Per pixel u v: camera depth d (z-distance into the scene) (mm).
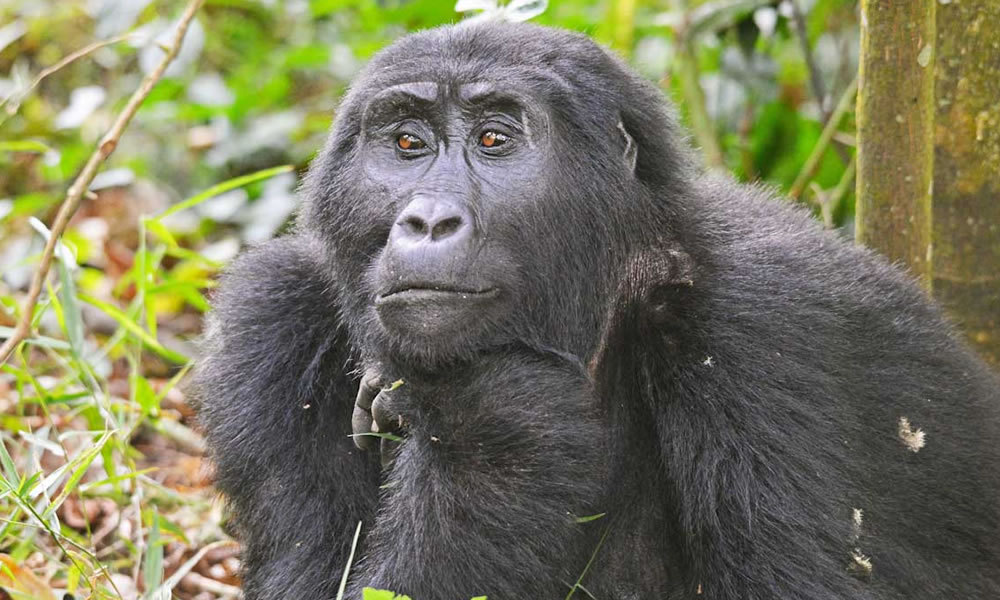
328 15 18641
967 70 10578
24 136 16719
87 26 18328
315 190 9320
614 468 9000
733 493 8195
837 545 8023
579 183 8781
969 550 8891
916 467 8633
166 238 11836
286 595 8852
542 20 15953
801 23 14555
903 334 8945
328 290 9391
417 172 8656
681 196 9320
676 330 8695
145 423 12703
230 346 9391
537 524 8117
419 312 8172
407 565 8109
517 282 8570
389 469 8867
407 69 8781
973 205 10766
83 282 14562
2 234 15422
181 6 18406
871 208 10359
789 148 15891
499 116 8625
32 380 10227
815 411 8211
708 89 16234
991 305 10898
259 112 17547
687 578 8711
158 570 8719
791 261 8914
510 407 8312
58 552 10492
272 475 9094
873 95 10156
